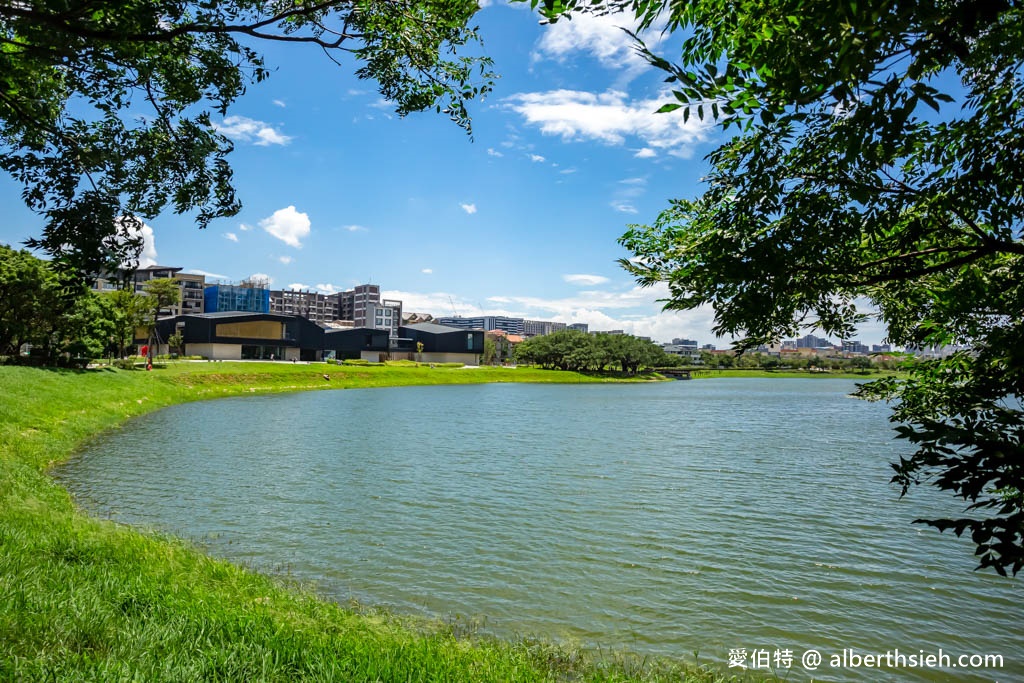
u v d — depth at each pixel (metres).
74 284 6.22
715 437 35.78
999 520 2.94
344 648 6.94
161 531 14.58
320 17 6.22
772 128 3.56
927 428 3.39
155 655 5.79
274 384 74.75
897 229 4.20
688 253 4.30
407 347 154.12
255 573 11.55
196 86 6.35
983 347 4.46
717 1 3.76
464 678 6.79
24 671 4.88
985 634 10.38
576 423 43.12
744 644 9.87
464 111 7.50
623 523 16.64
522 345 162.75
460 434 35.59
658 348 174.50
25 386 31.08
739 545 14.88
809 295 3.96
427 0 6.18
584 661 8.85
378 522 16.25
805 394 89.75
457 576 12.45
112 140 6.72
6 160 6.21
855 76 2.78
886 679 8.91
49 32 5.22
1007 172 3.65
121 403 40.56
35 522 11.08
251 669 5.86
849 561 13.84
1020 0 2.92
